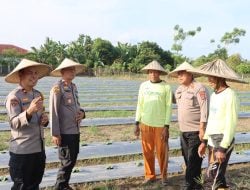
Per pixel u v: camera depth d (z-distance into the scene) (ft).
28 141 8.56
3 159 13.98
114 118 24.32
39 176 9.02
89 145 16.39
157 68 12.14
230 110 9.08
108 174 12.92
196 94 10.92
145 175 12.60
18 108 8.36
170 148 16.49
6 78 8.61
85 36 119.55
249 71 87.51
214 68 9.28
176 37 121.60
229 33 110.93
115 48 120.37
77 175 12.67
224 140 9.02
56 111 10.41
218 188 9.53
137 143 16.89
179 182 12.67
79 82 65.77
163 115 12.31
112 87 55.11
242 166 14.80
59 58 105.60
